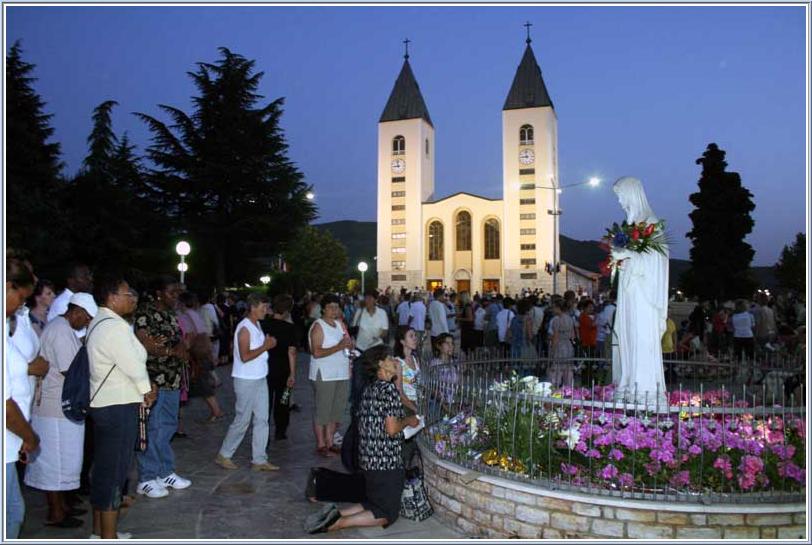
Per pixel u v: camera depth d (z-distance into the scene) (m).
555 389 6.49
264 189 39.09
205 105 38.78
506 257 73.25
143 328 6.30
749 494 4.82
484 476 5.41
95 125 32.34
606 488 5.06
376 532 5.43
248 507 6.04
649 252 6.41
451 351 8.26
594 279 77.25
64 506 5.52
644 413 5.71
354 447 6.10
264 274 42.34
